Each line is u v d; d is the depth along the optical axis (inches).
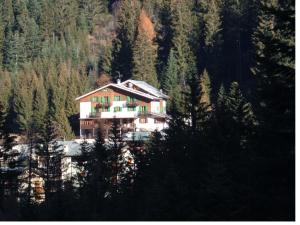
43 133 2805.1
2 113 2632.9
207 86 4731.8
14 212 1818.4
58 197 1710.1
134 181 1955.0
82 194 1923.0
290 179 958.4
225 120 1465.3
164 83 5802.2
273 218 973.8
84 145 2541.8
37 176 2915.8
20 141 4402.1
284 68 998.4
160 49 7135.8
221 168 1165.7
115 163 2362.2
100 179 2140.7
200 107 1996.8
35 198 2541.8
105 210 1636.3
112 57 7052.2
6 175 2491.4
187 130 1887.3
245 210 1025.5
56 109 5295.3
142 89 5128.0
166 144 1931.6
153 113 4940.9
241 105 1683.1
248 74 5546.3
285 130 962.1
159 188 1306.6
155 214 1253.1
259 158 968.9
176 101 2947.8
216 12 6314.0
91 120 5132.9
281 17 990.4
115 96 5103.3
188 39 6451.8
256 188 995.9
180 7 6993.1
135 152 2394.2
